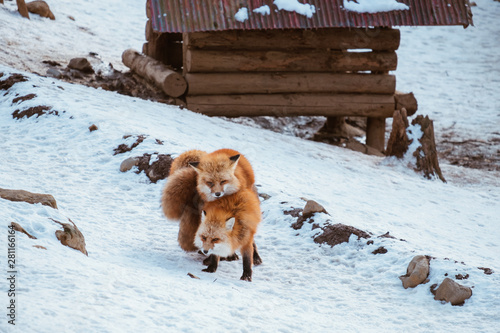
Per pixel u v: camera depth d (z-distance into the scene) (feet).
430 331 40.60
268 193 70.44
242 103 115.85
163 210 50.90
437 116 157.58
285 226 62.69
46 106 89.04
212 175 47.73
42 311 31.83
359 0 113.19
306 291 48.32
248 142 99.14
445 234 70.85
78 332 30.66
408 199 86.38
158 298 38.52
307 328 38.68
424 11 113.60
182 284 43.11
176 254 53.78
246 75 114.93
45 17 164.96
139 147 77.46
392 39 117.39
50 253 41.88
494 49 205.67
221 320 36.81
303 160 96.78
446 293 45.70
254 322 37.99
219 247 45.91
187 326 34.60
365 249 56.08
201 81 113.19
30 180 67.36
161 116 100.01
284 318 40.01
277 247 58.49
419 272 48.93
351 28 115.96
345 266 54.19
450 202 88.63
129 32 179.42
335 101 118.93
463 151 134.62
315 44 115.75
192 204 50.47
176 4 105.91
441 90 175.22
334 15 110.83
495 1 239.30
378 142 126.00
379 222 70.49
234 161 48.93
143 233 58.34
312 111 118.83
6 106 92.58
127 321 33.40
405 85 177.37
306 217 62.64
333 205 73.46
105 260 47.57
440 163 126.00
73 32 163.43
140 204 65.77
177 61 132.87
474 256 61.16
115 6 197.06
